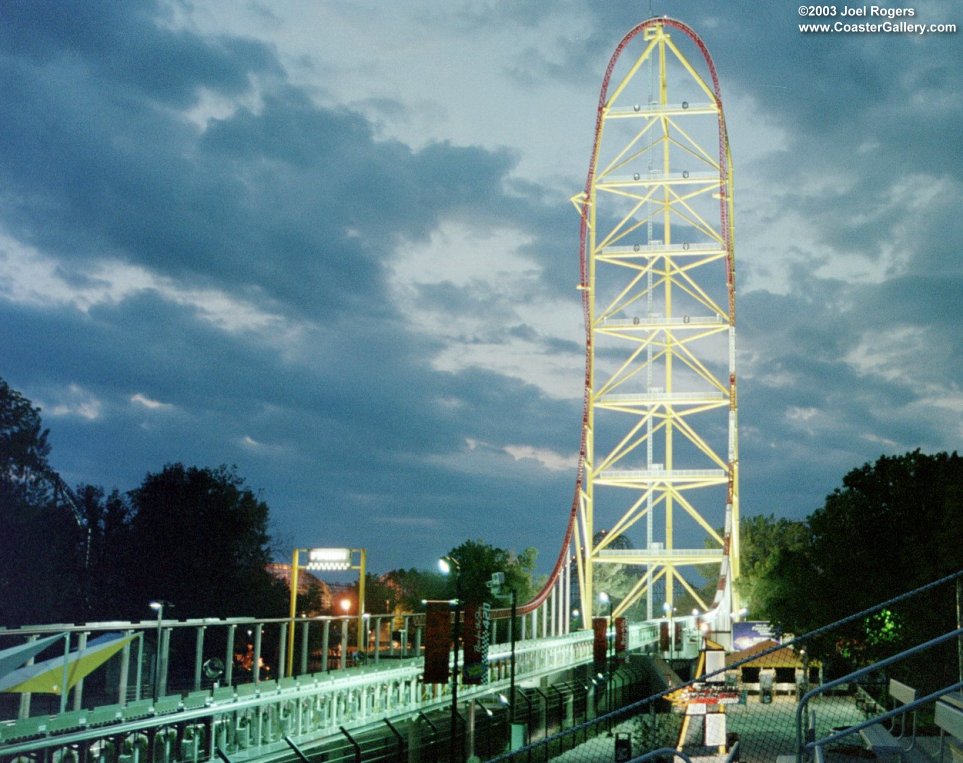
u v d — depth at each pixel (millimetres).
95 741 43406
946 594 72250
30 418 114312
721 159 147250
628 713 104938
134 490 131000
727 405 150875
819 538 102375
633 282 152875
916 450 95062
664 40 147750
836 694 76625
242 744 53156
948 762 29484
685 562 151125
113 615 122438
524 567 194500
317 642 135625
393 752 65250
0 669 39969
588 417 152500
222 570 128250
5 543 104875
